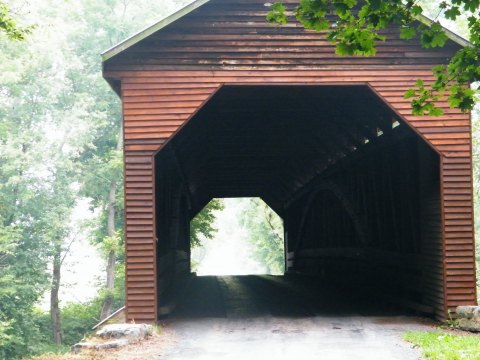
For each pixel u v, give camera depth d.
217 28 11.67
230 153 21.09
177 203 17.92
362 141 16.53
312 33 11.73
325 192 21.89
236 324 11.91
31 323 26.61
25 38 13.92
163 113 11.48
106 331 10.10
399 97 11.71
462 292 11.47
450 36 11.61
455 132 11.68
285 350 9.30
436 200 11.95
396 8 7.04
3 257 26.02
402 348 9.24
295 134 18.83
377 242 16.17
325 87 12.97
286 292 18.14
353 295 17.02
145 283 11.23
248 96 14.34
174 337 10.58
